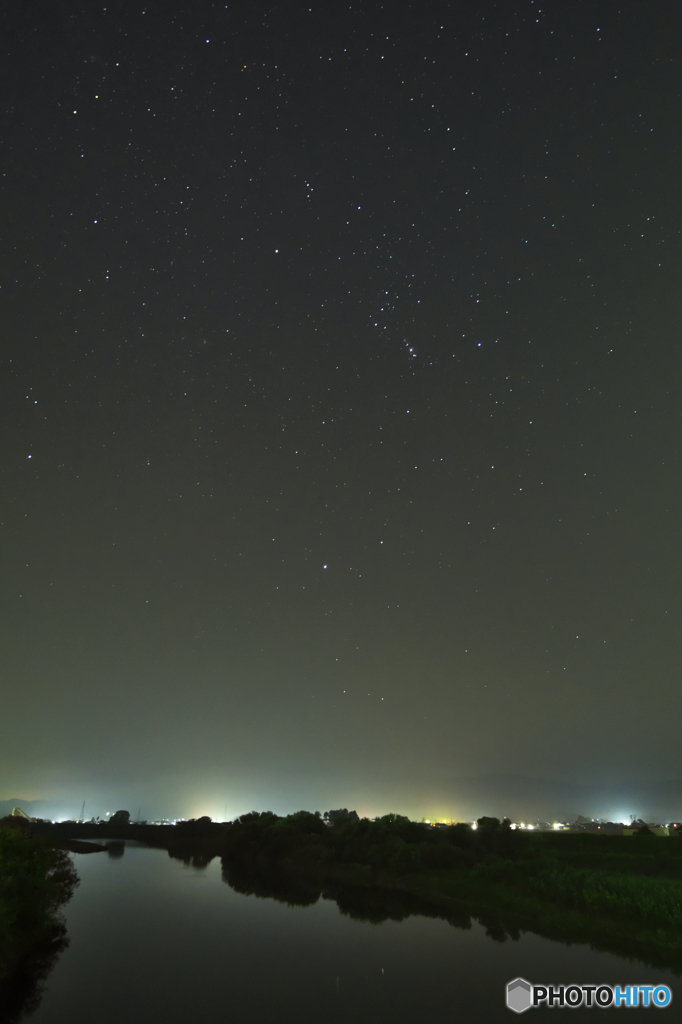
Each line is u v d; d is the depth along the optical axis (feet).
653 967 75.20
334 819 317.83
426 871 149.59
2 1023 53.47
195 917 111.34
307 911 120.26
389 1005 61.05
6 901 74.13
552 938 92.12
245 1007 59.67
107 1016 55.77
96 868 201.98
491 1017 57.88
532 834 176.24
